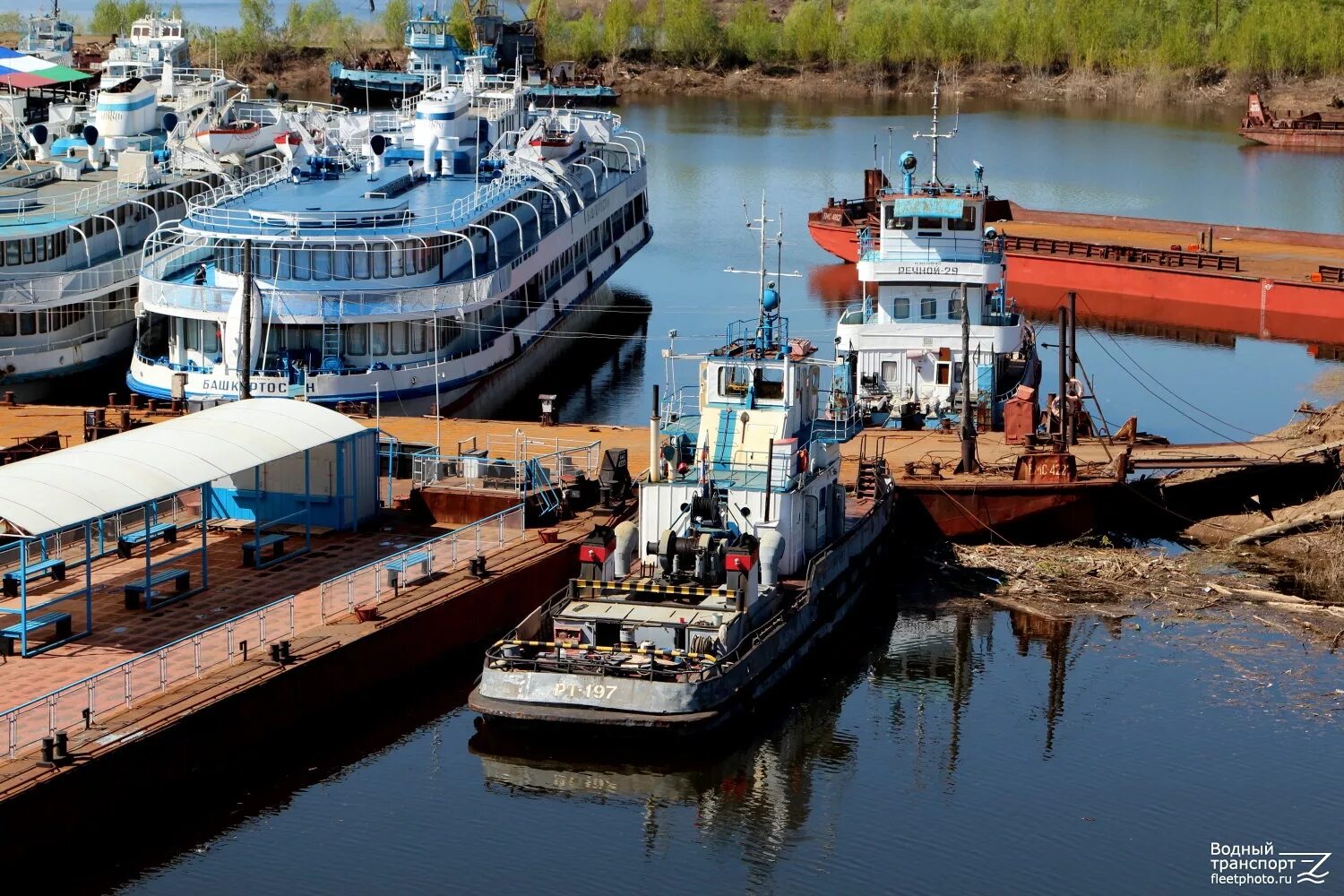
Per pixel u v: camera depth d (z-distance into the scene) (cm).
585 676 6556
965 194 11319
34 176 13325
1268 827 6222
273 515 8519
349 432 8312
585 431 10081
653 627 6756
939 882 5894
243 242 10850
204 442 7744
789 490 7525
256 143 15012
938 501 8994
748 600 7112
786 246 17812
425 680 7331
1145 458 9319
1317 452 9519
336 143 14088
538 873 5919
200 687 6369
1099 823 6266
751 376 7819
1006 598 8425
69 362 11900
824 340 13850
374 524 8600
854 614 8225
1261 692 7312
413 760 6694
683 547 7175
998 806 6394
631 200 16138
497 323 12062
